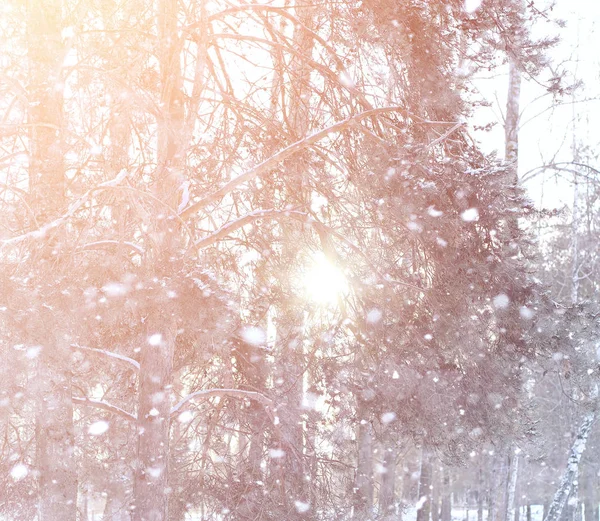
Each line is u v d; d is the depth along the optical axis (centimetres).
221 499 1112
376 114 1002
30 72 948
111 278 860
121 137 1072
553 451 2869
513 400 1081
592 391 1766
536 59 1062
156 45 998
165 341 966
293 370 1173
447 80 1050
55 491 904
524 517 4216
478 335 1045
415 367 1048
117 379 1227
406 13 984
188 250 875
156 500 938
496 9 1030
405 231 1041
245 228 1164
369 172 978
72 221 889
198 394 1026
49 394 870
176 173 949
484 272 1001
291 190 1077
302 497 1122
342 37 1042
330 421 1165
